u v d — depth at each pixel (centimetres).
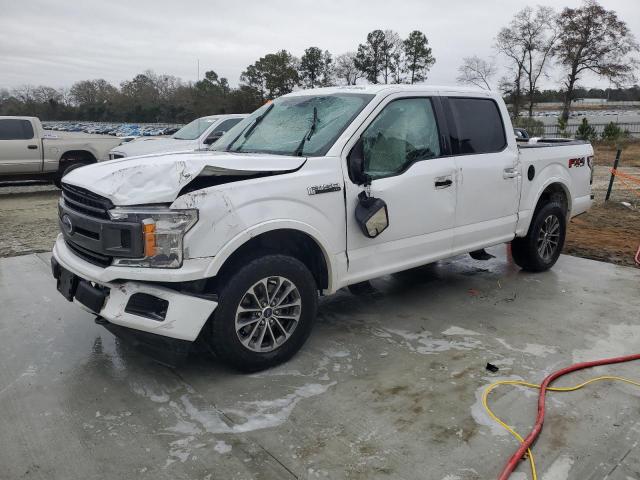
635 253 698
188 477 264
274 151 412
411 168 430
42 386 350
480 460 277
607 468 271
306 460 276
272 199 348
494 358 389
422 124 449
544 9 5538
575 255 690
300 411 320
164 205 319
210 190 326
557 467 272
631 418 314
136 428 304
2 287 542
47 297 514
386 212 393
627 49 5212
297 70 5956
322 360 385
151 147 1052
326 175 377
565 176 594
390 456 279
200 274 322
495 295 527
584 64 5325
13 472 268
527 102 6144
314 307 381
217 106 5606
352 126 397
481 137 497
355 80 6356
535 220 570
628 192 1268
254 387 347
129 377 362
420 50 6053
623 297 521
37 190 1375
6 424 308
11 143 1200
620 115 7125
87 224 336
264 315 357
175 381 356
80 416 316
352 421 310
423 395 338
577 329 443
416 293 533
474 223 489
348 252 396
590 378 361
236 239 330
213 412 319
